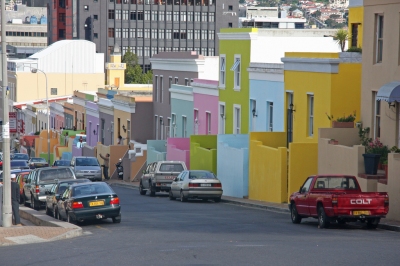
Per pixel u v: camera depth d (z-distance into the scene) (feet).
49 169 239.30
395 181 167.02
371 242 121.70
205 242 125.29
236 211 209.36
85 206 170.71
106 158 432.66
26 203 251.60
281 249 112.27
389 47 200.23
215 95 346.54
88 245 124.77
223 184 289.12
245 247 115.75
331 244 118.83
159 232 148.25
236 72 323.16
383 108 202.80
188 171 256.11
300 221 167.22
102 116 506.89
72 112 584.81
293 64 255.09
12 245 130.41
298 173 224.12
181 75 407.03
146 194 302.04
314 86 238.48
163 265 98.99
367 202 148.56
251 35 312.29
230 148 279.49
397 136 195.72
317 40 326.03
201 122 364.38
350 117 217.97
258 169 250.37
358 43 257.55
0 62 172.65
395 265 96.17
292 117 258.57
